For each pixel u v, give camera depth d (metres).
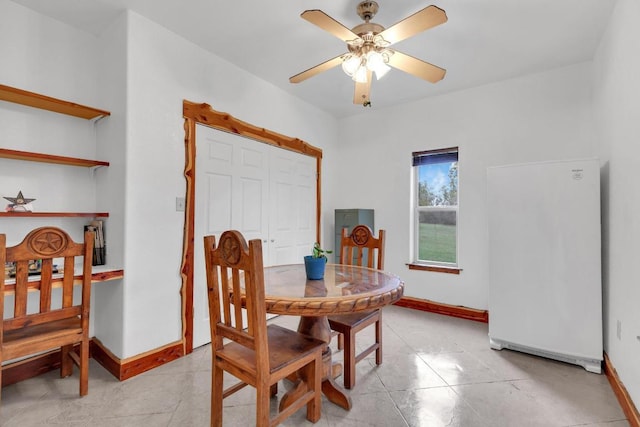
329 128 4.28
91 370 2.20
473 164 3.39
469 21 2.24
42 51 2.16
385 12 2.14
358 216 3.88
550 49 2.62
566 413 1.74
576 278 2.26
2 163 2.02
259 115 3.17
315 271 1.88
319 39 2.51
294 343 1.59
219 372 1.50
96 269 2.07
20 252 1.58
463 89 3.45
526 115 3.11
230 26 2.34
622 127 1.93
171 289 2.38
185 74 2.49
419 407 1.79
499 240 2.54
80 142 2.36
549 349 2.33
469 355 2.46
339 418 1.68
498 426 1.63
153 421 1.65
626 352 1.80
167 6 2.12
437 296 3.59
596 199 2.22
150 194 2.26
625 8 1.86
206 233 2.64
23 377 2.05
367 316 2.14
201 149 2.61
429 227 3.79
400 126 3.93
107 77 2.31
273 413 1.72
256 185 3.15
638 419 1.56
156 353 2.26
